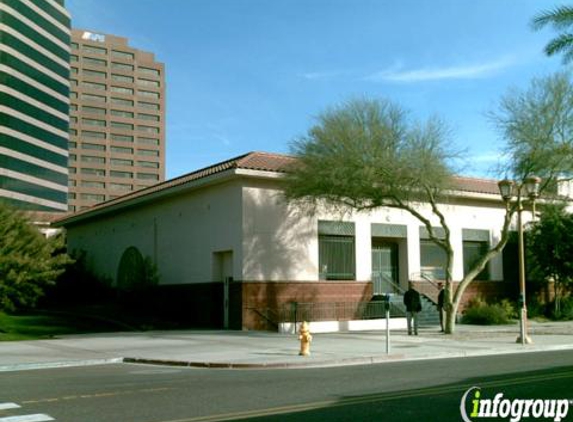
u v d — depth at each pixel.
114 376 14.47
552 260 34.81
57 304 40.12
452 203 35.12
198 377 14.05
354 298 30.72
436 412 9.21
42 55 108.81
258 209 28.56
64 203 114.00
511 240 37.19
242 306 27.72
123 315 33.25
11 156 100.56
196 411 9.65
